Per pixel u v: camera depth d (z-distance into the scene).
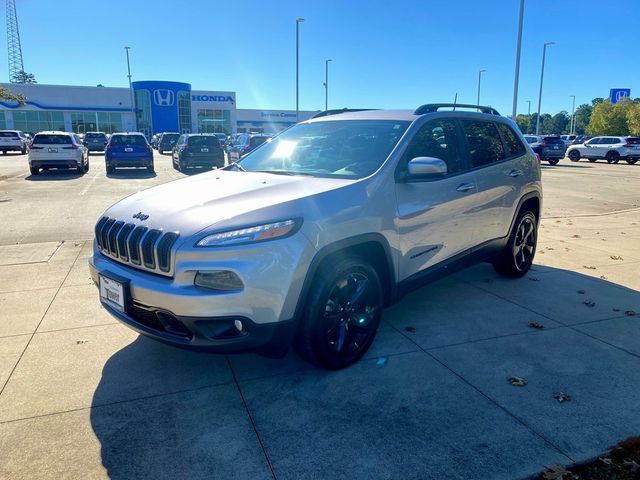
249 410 3.06
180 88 60.00
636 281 5.71
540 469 2.57
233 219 2.99
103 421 2.93
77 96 56.97
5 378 3.39
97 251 3.64
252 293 2.90
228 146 32.19
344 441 2.77
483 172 4.72
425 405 3.12
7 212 9.95
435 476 2.51
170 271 2.97
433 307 4.80
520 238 5.62
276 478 2.50
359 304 3.55
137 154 20.23
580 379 3.47
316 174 3.93
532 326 4.36
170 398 3.18
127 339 4.01
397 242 3.75
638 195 14.54
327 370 3.51
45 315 4.48
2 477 2.47
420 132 4.14
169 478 2.49
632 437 2.83
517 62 24.33
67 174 19.45
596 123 59.12
